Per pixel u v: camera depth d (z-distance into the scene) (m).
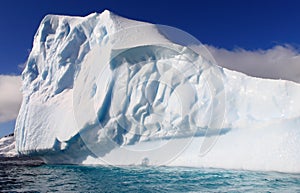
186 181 8.01
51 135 14.05
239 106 10.88
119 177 9.06
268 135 9.62
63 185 8.18
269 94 10.67
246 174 8.73
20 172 12.12
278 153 9.14
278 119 9.84
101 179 8.87
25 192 7.30
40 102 15.33
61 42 15.81
